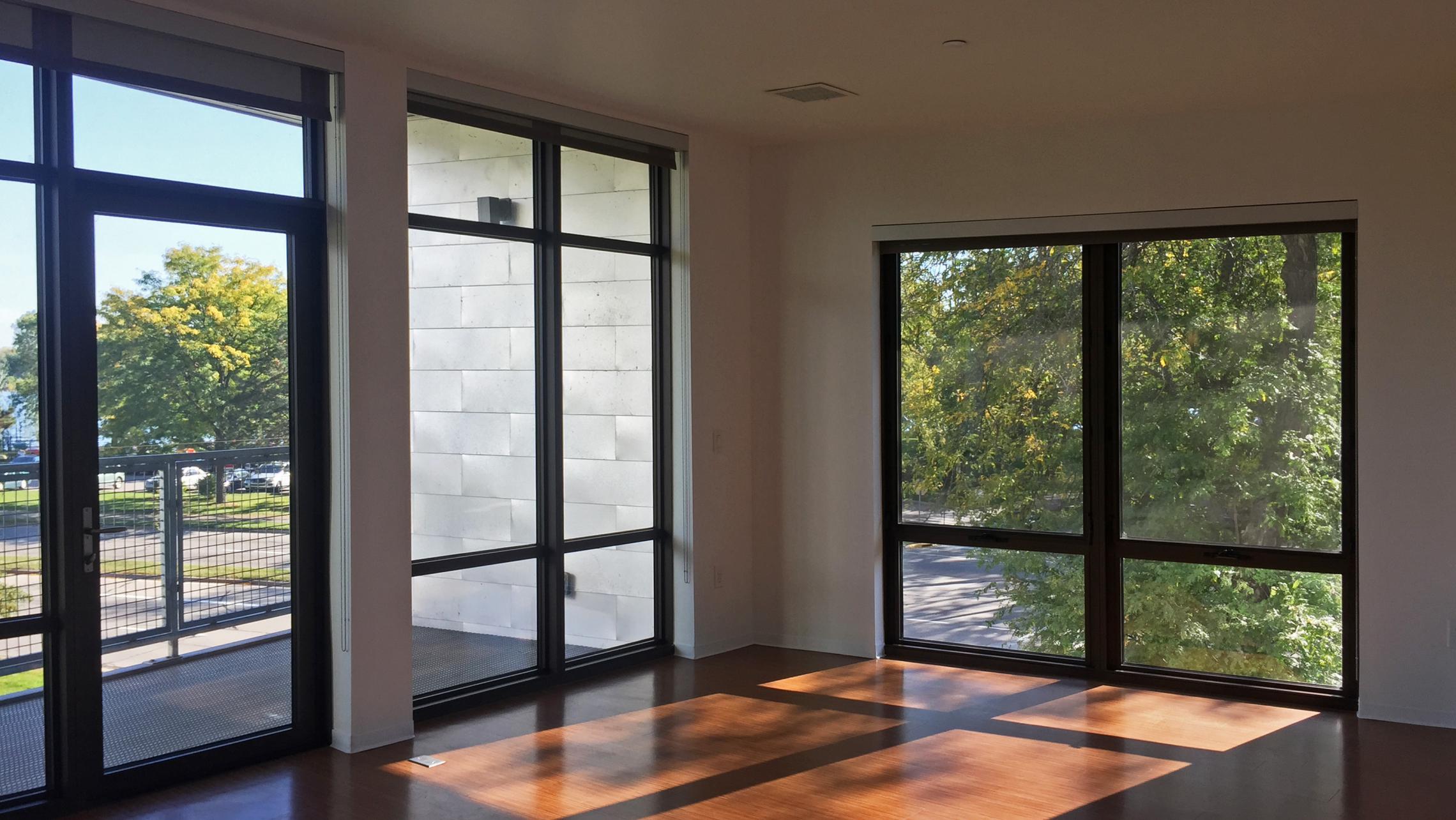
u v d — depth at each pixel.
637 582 5.96
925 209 5.95
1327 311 5.19
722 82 4.89
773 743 4.62
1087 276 5.66
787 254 6.30
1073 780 4.19
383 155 4.48
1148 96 5.06
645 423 5.97
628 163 5.86
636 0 3.76
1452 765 4.35
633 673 5.75
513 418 5.32
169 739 4.09
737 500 6.33
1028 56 4.42
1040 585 5.85
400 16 3.96
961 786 4.12
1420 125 4.89
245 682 4.31
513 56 4.49
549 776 4.21
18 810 3.65
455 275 5.05
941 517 6.09
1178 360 5.50
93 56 3.66
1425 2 3.73
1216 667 5.46
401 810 3.87
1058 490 5.78
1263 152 5.20
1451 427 4.86
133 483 3.94
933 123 5.67
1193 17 3.91
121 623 3.92
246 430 4.27
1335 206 5.06
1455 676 4.87
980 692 5.41
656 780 4.18
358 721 4.47
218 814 3.81
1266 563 5.34
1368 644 5.00
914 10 3.85
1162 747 4.57
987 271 5.92
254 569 4.32
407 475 4.63
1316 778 4.21
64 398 3.73
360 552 4.45
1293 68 4.57
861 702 5.24
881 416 6.18
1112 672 5.63
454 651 5.10
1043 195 5.67
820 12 3.89
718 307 6.17
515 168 5.27
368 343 4.45
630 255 5.89
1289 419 5.29
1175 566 5.54
